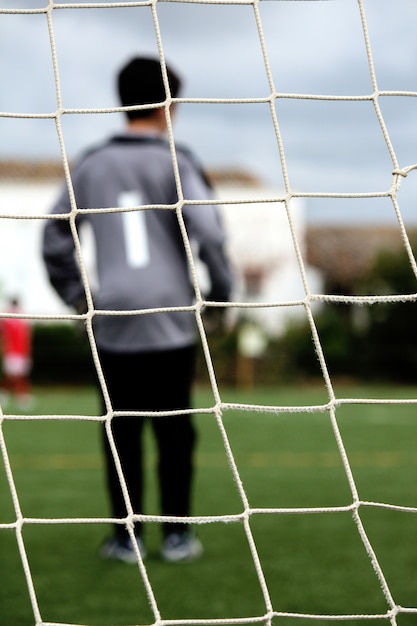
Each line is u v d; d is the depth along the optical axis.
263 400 16.00
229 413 13.62
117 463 2.84
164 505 4.06
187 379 4.06
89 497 6.01
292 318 23.36
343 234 36.28
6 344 15.95
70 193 3.05
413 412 14.98
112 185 4.09
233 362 22.16
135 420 4.03
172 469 4.04
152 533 4.68
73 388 22.23
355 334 22.75
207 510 5.43
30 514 5.36
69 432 10.95
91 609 3.29
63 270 4.18
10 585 3.62
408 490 6.36
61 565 3.96
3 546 4.37
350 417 13.73
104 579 3.71
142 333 3.98
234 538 4.56
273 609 3.31
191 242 4.11
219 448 9.18
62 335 22.11
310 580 3.72
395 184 2.91
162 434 4.05
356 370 22.69
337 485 6.57
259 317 23.53
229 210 31.94
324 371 2.77
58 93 3.06
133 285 3.99
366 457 8.44
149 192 4.06
